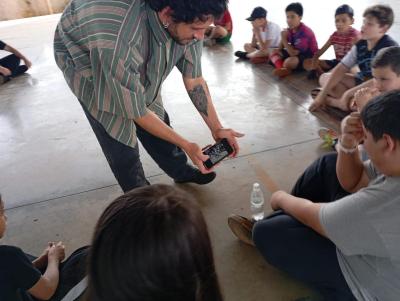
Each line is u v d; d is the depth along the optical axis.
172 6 1.12
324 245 1.25
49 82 3.78
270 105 2.94
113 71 1.25
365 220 1.00
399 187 0.96
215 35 4.39
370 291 1.13
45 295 1.19
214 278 0.69
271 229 1.37
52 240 1.83
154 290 0.61
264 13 3.68
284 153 2.33
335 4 5.60
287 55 3.62
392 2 5.32
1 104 3.36
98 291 0.63
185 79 1.68
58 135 2.78
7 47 3.88
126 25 1.22
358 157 1.37
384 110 0.96
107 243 0.60
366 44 2.62
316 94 2.97
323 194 1.56
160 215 0.60
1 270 1.04
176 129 2.71
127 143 1.54
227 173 2.18
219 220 1.84
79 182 2.23
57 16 6.88
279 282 1.50
